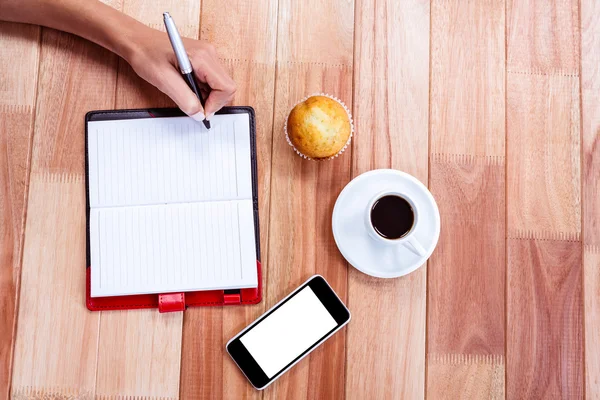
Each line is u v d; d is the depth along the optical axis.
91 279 0.76
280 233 0.79
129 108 0.80
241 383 0.78
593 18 0.83
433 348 0.79
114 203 0.77
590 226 0.82
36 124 0.79
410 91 0.82
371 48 0.82
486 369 0.79
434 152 0.81
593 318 0.80
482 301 0.80
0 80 0.80
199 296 0.78
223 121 0.78
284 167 0.80
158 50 0.73
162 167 0.78
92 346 0.77
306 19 0.82
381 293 0.79
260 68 0.81
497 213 0.81
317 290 0.75
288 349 0.75
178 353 0.78
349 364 0.79
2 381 0.77
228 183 0.78
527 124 0.83
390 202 0.73
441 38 0.83
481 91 0.83
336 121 0.70
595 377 0.80
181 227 0.77
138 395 0.77
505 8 0.84
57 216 0.79
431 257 0.80
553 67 0.83
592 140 0.83
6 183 0.79
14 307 0.77
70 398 0.77
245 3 0.82
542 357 0.80
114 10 0.76
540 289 0.81
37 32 0.80
